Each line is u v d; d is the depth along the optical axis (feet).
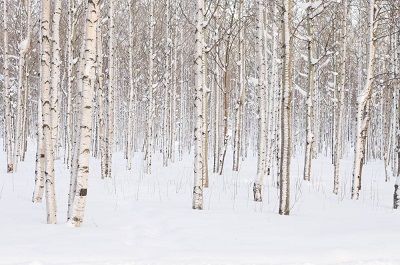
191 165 86.69
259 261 17.79
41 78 28.19
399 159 40.98
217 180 60.70
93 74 26.89
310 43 61.05
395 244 21.13
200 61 35.47
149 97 70.85
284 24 34.22
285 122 33.58
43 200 39.34
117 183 53.52
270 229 25.40
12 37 90.43
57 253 18.42
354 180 48.34
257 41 43.21
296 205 39.78
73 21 67.56
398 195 39.83
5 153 99.09
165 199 40.96
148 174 66.69
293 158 110.52
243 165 87.30
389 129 94.73
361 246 20.66
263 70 42.65
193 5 93.71
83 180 25.82
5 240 20.94
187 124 144.97
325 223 28.07
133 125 104.99
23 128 87.15
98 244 20.53
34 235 22.41
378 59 85.05
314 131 102.32
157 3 89.61
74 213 25.75
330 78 102.78
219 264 17.21
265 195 46.96
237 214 31.55
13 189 44.57
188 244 21.11
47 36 28.76
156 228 26.14
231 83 104.53
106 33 91.97
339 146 53.88
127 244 20.92
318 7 50.01
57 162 85.35
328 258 18.44
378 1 49.67
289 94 33.88
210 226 26.27
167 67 81.05
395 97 79.66
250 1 67.72
